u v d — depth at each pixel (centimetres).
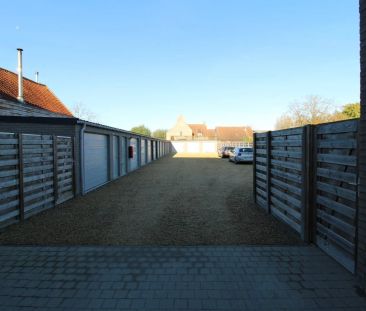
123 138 1538
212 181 1235
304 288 339
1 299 321
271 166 661
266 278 363
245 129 6869
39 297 324
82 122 927
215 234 531
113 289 340
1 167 560
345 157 373
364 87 332
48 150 737
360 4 339
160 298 321
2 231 552
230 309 300
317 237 463
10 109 1190
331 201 412
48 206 739
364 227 329
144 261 414
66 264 406
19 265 403
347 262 381
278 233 535
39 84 1961
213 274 375
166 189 1035
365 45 331
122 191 1009
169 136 7100
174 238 511
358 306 303
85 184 996
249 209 722
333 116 3584
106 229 565
